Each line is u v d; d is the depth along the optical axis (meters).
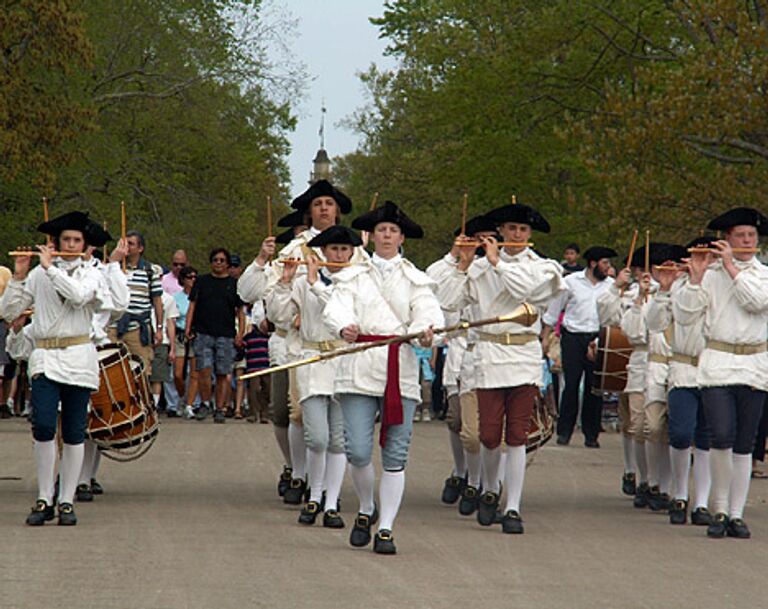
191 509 14.12
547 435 14.63
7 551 11.35
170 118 46.91
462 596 9.71
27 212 40.47
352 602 9.41
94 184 44.59
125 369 14.32
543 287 13.13
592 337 22.55
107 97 44.00
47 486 12.95
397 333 11.91
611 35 38.56
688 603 9.66
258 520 13.41
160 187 47.50
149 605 9.23
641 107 30.08
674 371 14.20
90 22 43.94
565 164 40.34
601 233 32.53
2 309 12.93
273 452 20.19
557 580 10.43
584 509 15.01
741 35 27.72
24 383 26.66
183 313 27.12
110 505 14.35
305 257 14.55
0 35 36.16
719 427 13.08
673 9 31.48
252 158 52.28
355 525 11.88
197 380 26.72
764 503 15.64
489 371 13.15
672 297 13.62
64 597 9.47
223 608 9.17
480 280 13.39
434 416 28.14
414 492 16.20
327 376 13.24
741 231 13.20
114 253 14.11
